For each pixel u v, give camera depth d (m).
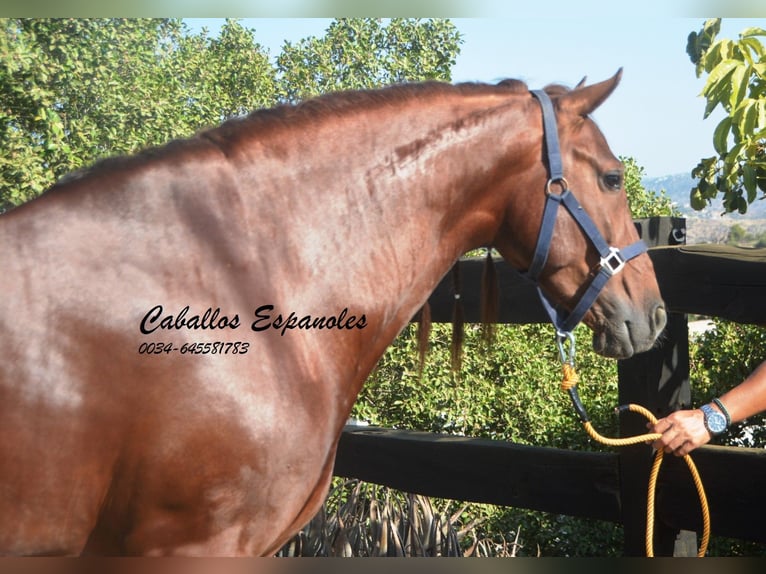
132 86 5.30
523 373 6.21
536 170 2.23
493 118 2.22
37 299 1.76
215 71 7.52
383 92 2.20
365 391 6.16
